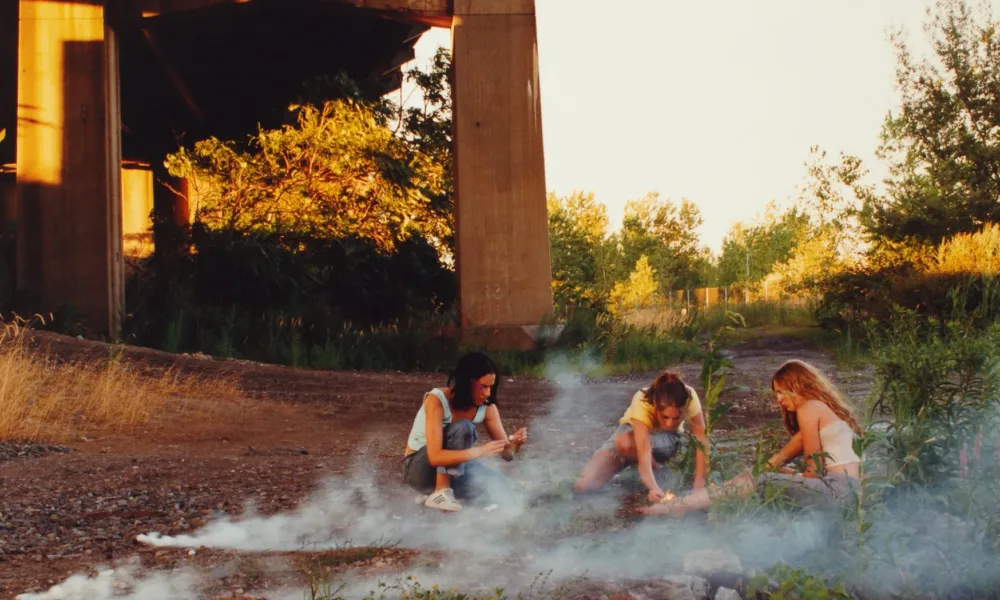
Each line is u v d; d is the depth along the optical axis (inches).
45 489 241.6
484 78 665.6
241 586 153.0
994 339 178.1
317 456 300.5
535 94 667.4
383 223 830.5
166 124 1151.0
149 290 701.9
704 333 848.9
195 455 297.6
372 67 1067.3
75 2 653.9
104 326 638.5
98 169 646.5
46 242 643.5
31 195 646.5
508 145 665.0
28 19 653.3
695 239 2645.2
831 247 925.2
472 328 658.2
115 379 395.9
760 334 808.9
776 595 139.3
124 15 652.7
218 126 1193.4
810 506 166.1
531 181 666.2
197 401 398.0
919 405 180.7
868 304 701.3
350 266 786.2
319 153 824.9
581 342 666.2
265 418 380.2
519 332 656.4
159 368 464.4
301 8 748.0
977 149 784.3
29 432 315.9
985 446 177.9
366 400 443.2
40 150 647.8
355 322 795.4
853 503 161.9
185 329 617.9
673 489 202.2
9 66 901.8
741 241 2519.7
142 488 243.8
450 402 213.2
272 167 828.6
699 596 145.0
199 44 924.0
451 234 881.5
